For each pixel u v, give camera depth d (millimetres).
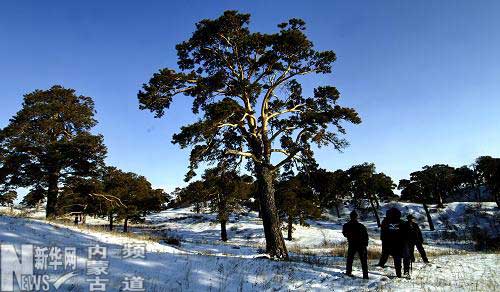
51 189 26156
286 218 43781
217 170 18656
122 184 42531
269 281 8977
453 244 39812
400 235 10539
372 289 8672
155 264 8805
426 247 33312
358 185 55344
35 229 10047
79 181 27000
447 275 10461
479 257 15227
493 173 64438
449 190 77438
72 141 26797
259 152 17375
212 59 18328
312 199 40500
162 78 16547
